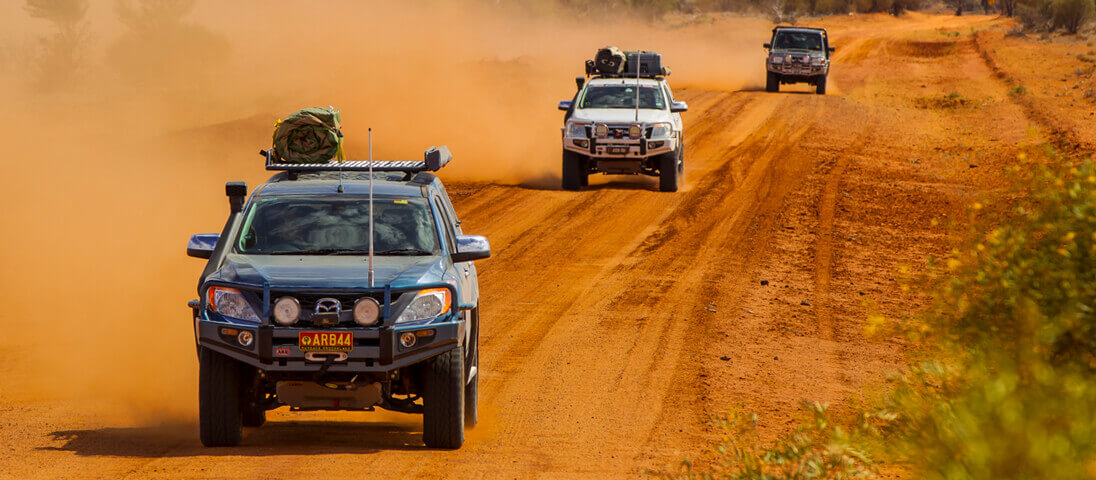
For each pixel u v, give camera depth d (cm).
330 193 3114
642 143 7925
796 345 4319
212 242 2994
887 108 13938
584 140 8000
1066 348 1889
